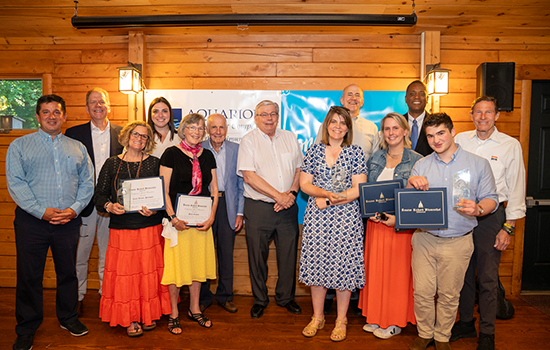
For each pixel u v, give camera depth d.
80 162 2.31
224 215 2.69
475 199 1.97
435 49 3.10
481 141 2.36
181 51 3.22
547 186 3.31
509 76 2.88
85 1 2.69
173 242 2.22
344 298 2.30
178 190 2.32
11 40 3.29
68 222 2.25
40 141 2.20
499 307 2.64
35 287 2.18
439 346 2.06
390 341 2.27
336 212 2.20
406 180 2.19
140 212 2.18
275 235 2.69
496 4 2.70
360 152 2.26
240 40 3.20
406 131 2.24
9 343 2.22
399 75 3.19
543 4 2.69
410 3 2.70
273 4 2.74
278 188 2.55
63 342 2.22
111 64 3.25
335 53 3.18
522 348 2.21
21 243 2.14
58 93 3.28
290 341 2.27
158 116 2.64
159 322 2.51
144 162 2.31
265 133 2.59
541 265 3.33
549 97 3.31
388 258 2.24
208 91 3.16
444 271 2.00
